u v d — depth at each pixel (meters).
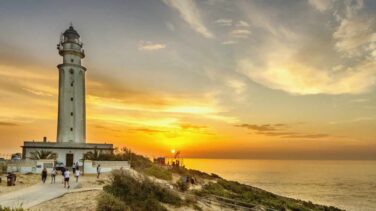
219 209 22.83
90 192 18.75
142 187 20.02
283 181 105.06
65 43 46.28
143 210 17.11
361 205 54.69
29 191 19.56
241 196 32.88
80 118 44.75
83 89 46.28
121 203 15.97
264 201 32.47
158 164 49.62
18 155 40.38
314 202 57.00
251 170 188.00
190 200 22.45
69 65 45.19
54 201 16.36
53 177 24.22
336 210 39.12
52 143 39.81
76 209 14.74
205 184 38.53
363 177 133.50
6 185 22.09
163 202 20.05
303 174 151.75
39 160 31.39
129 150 42.91
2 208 12.37
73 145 40.41
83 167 31.39
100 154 38.03
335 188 84.12
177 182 31.02
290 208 32.12
